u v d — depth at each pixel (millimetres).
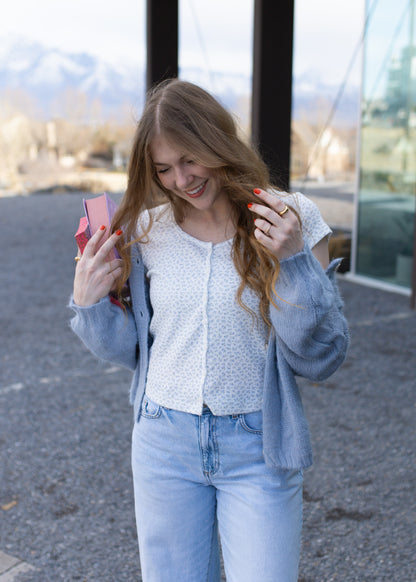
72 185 23781
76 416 3832
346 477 3051
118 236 1500
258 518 1424
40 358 4918
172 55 7605
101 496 2936
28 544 2574
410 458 3230
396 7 6758
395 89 6926
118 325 1553
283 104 6453
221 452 1459
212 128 1374
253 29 6375
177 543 1534
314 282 1324
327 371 1425
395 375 4457
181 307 1464
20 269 8359
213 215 1508
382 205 7289
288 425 1430
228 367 1452
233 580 1458
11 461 3266
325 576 2344
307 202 1502
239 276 1447
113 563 2463
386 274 7375
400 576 2326
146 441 1536
